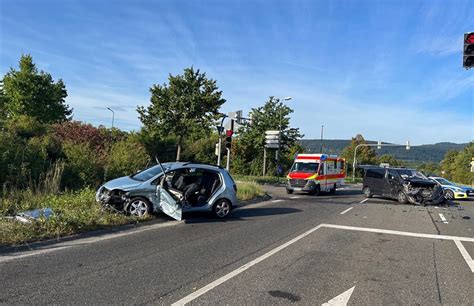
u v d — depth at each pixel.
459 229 11.56
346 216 13.46
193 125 24.91
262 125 37.19
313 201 18.78
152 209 10.16
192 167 11.04
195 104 24.94
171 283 5.41
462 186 26.11
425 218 13.85
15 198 10.37
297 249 7.88
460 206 19.86
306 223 11.43
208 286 5.36
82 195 10.88
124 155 16.97
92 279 5.41
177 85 25.17
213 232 9.23
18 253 6.51
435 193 18.88
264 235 9.20
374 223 12.05
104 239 7.84
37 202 10.32
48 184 11.80
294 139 37.94
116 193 10.08
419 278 6.19
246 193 17.78
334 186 25.20
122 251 7.00
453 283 5.98
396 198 20.00
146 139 32.75
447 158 115.50
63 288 5.01
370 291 5.46
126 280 5.44
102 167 15.41
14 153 12.94
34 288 4.96
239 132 38.38
